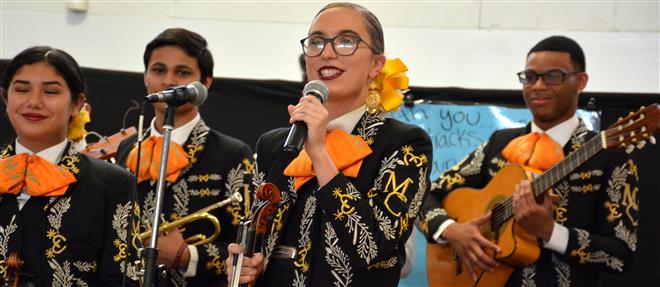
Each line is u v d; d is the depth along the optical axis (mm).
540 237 4473
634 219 4512
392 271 3307
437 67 6555
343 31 3389
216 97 6152
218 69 6766
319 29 3416
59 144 3785
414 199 3258
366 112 3447
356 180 3295
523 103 5910
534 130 4938
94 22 6844
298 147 3080
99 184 3729
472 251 4723
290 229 3322
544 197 4465
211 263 4449
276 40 6781
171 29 4906
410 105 5988
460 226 4805
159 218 3336
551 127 4875
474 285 4754
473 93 5949
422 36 6590
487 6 6543
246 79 6148
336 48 3377
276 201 3215
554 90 4801
